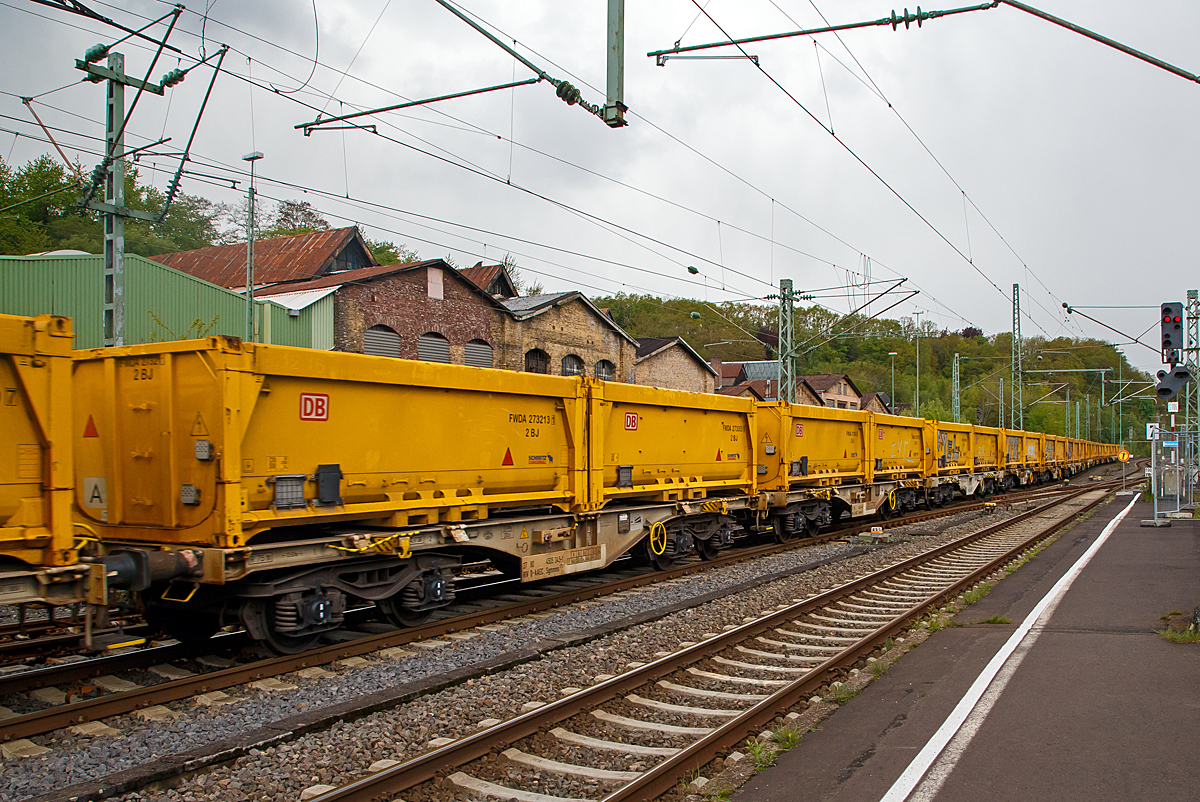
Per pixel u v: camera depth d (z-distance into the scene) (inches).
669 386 1414.9
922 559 528.7
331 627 297.3
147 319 758.5
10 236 1505.9
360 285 890.1
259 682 264.4
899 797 172.7
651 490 457.7
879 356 3447.3
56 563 215.9
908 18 348.5
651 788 179.0
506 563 396.8
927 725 217.6
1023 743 201.6
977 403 2950.3
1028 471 1455.5
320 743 207.3
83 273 732.7
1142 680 252.1
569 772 195.2
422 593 332.8
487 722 224.5
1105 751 194.7
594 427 411.8
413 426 320.8
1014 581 456.1
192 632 317.4
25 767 194.2
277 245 1428.4
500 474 361.7
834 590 406.0
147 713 232.5
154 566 245.3
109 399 287.0
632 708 243.4
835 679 268.8
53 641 302.5
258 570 269.4
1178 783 175.8
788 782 185.3
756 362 2496.3
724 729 207.2
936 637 326.6
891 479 847.7
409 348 941.2
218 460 255.9
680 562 529.0
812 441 667.4
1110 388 3673.7
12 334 206.2
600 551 417.4
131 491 282.5
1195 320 1067.3
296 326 847.1
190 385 265.3
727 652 306.0
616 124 321.1
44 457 214.5
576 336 1176.8
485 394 353.7
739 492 565.3
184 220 2421.3
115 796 176.7
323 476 284.4
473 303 1020.5
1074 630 323.6
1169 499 1056.2
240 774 188.1
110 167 473.1
